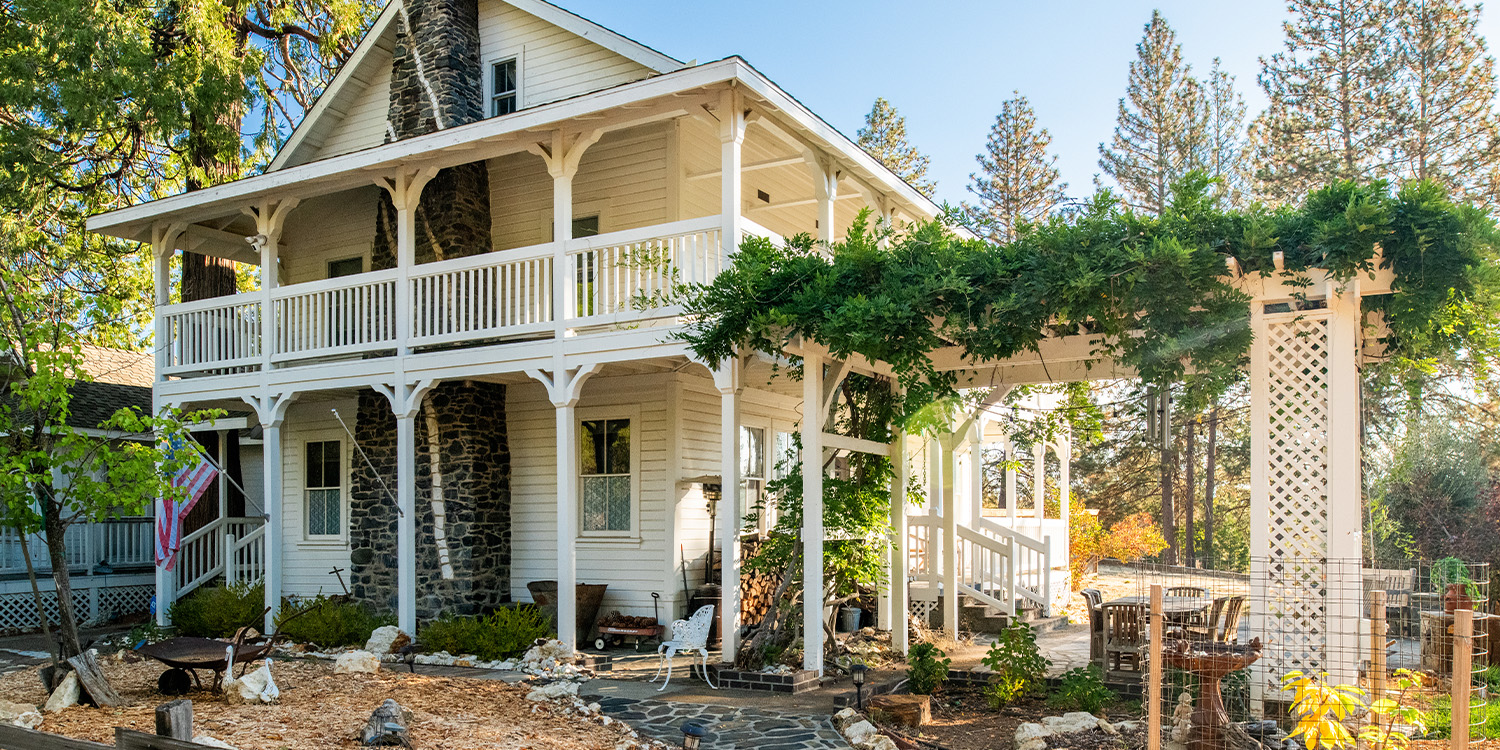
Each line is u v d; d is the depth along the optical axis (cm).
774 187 1658
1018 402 1616
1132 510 3781
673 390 1385
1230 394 3130
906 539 1290
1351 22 2784
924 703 891
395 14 1620
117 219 1572
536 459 1488
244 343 1500
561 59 1537
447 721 847
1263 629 829
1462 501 1792
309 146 1750
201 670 1144
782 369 1191
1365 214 759
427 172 1337
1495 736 768
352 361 1389
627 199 1441
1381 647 717
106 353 2336
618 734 837
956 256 921
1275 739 746
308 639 1361
